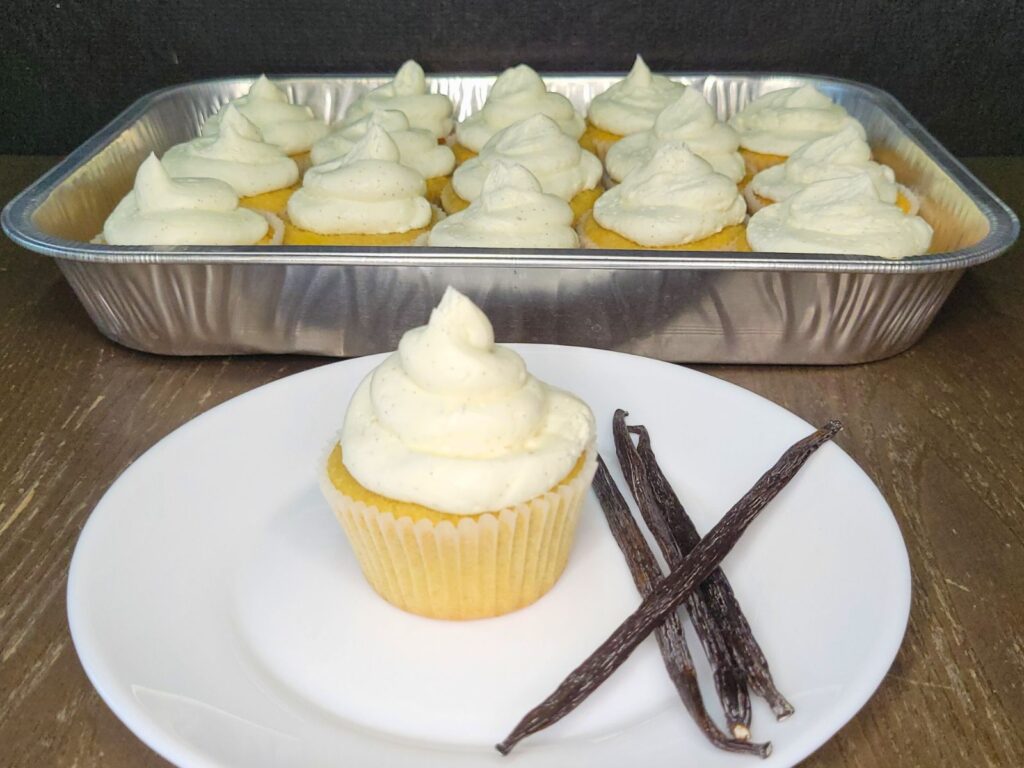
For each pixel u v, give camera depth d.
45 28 0.50
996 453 0.29
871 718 0.20
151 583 0.22
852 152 0.41
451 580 0.22
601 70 0.53
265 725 0.19
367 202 0.38
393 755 0.19
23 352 0.34
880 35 0.51
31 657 0.22
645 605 0.21
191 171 0.41
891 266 0.30
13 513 0.26
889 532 0.22
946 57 0.52
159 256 0.30
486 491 0.21
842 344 0.32
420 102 0.48
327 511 0.26
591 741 0.19
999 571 0.24
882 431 0.30
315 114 0.52
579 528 0.25
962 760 0.19
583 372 0.29
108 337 0.34
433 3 0.50
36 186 0.38
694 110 0.44
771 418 0.27
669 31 0.52
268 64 0.52
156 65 0.52
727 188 0.38
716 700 0.20
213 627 0.22
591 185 0.43
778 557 0.23
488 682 0.21
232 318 0.32
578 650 0.22
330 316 0.32
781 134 0.47
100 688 0.19
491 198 0.37
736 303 0.31
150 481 0.25
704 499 0.26
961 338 0.35
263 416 0.27
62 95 0.52
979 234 0.35
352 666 0.21
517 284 0.31
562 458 0.22
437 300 0.32
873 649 0.20
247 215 0.38
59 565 0.24
